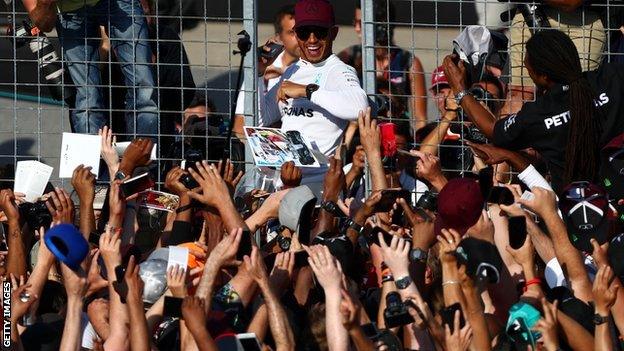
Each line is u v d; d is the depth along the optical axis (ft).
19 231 115.44
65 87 132.05
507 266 113.91
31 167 123.24
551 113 119.14
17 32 133.28
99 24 130.93
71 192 131.64
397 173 128.67
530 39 121.29
